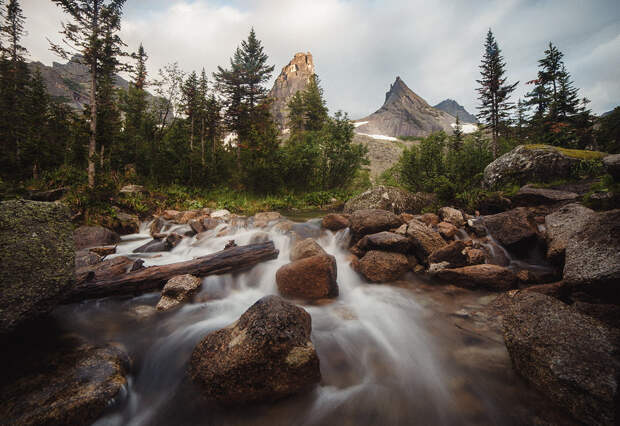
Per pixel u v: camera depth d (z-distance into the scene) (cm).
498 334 302
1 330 229
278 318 241
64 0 1016
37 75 2008
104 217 849
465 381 240
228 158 2098
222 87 2188
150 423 205
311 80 3084
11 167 1363
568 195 619
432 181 1183
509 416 200
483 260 465
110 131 1150
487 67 2277
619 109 2142
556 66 2391
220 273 469
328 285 410
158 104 2212
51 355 251
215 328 328
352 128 1898
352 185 2159
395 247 512
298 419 207
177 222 932
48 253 277
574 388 186
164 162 1614
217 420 207
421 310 372
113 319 340
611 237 320
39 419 180
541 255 457
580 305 279
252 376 215
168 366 260
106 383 220
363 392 233
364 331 327
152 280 419
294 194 1750
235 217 954
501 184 918
